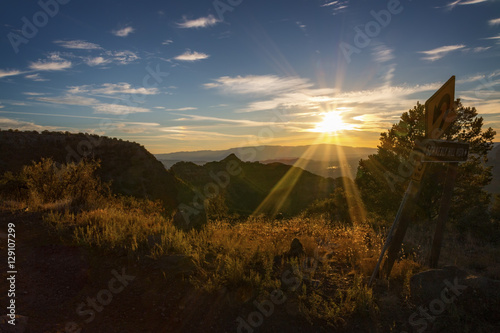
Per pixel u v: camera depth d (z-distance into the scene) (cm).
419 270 554
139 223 736
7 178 1143
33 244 559
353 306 407
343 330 378
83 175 1109
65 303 401
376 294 455
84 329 354
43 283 438
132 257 524
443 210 574
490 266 631
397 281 509
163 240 595
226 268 486
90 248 552
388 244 520
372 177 2212
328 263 574
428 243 841
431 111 526
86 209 865
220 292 435
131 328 366
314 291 450
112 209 871
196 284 450
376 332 376
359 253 629
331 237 788
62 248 547
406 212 520
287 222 987
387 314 408
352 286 475
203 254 559
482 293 414
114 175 4447
